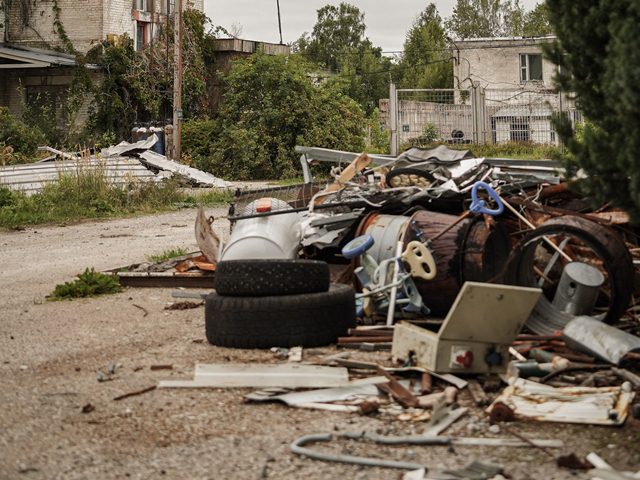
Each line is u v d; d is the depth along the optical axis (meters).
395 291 8.37
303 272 7.81
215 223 19.78
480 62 53.59
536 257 8.98
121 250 15.30
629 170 5.75
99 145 39.81
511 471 4.96
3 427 5.87
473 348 6.57
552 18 6.39
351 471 5.00
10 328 8.97
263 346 7.71
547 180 9.76
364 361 7.18
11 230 19.14
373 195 9.91
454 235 8.59
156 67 43.25
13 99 43.53
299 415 6.00
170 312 9.59
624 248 7.77
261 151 37.53
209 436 5.62
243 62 39.81
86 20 43.06
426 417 5.88
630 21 5.54
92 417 6.03
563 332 7.13
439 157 11.02
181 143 39.75
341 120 39.47
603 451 5.24
